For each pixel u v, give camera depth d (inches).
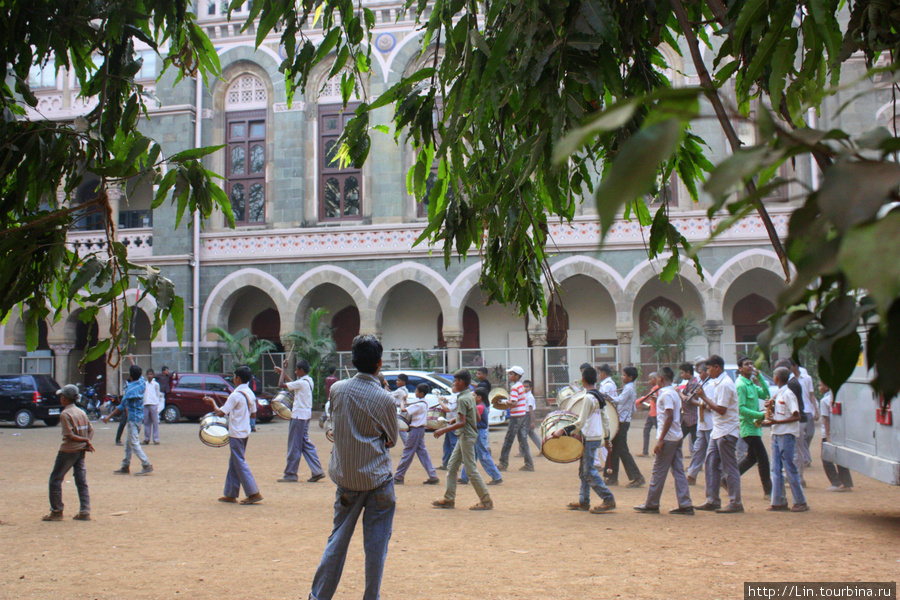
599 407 344.2
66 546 277.3
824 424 397.7
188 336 955.3
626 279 892.0
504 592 208.7
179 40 188.5
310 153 979.9
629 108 29.7
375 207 952.3
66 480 452.4
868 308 36.1
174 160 152.4
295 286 952.9
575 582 217.9
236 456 370.9
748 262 868.0
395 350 945.5
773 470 339.6
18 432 830.5
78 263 169.0
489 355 943.7
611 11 127.9
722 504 354.0
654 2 135.0
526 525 308.2
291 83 183.0
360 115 170.7
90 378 1072.2
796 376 425.4
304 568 241.9
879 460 327.0
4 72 172.7
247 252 962.1
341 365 949.2
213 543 280.8
